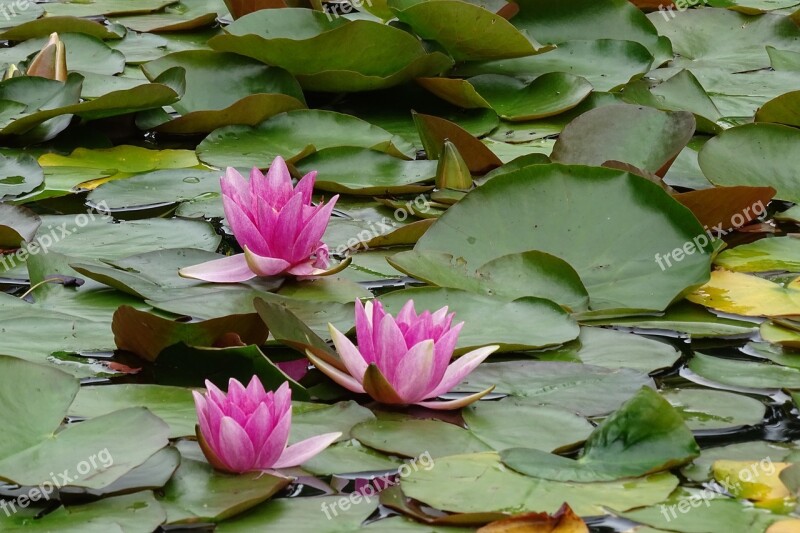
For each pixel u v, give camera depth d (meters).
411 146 4.39
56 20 4.66
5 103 4.40
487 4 4.68
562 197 4.14
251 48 4.46
